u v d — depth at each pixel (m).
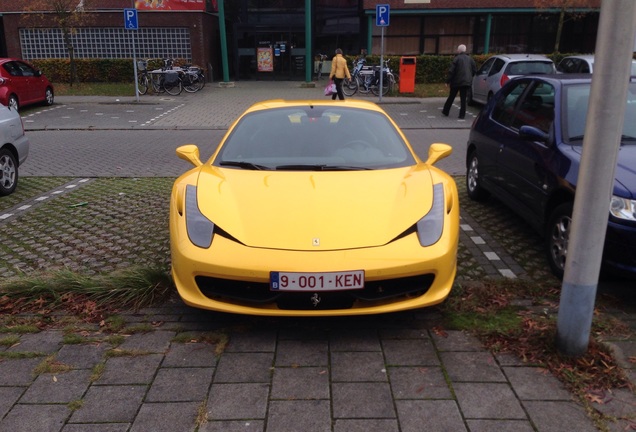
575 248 3.04
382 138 4.60
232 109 16.91
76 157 10.09
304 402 2.81
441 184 3.92
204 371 3.09
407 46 26.44
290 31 26.03
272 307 3.36
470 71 14.90
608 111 2.80
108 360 3.20
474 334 3.48
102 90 21.39
